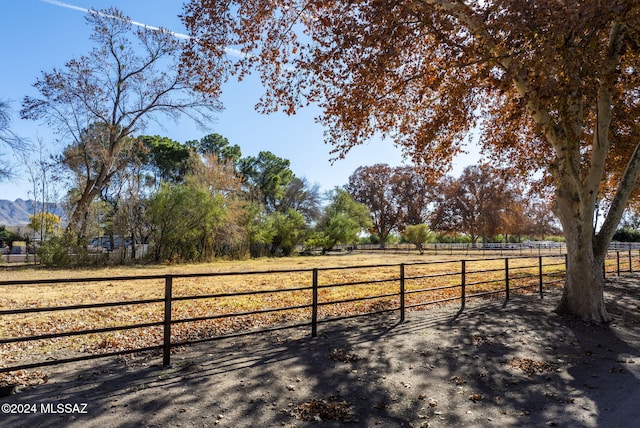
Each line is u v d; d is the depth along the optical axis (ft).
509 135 48.44
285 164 225.76
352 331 25.27
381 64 29.07
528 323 27.81
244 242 134.92
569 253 30.58
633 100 47.16
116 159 104.78
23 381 15.84
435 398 15.03
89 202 101.50
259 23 35.53
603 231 30.42
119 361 18.76
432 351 20.92
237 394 14.88
